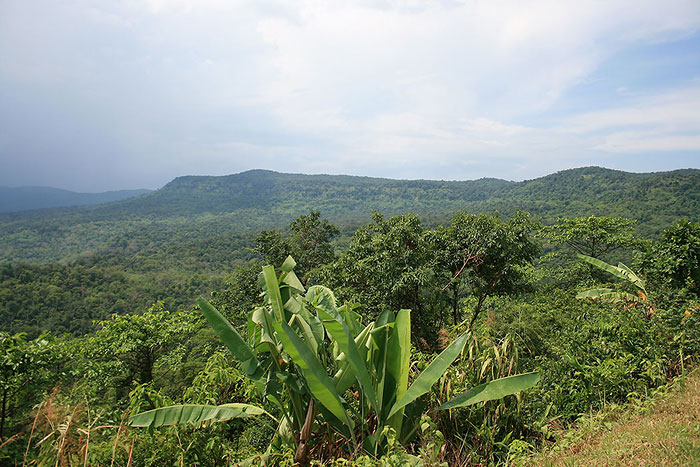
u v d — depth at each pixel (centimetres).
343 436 409
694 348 548
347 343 386
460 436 423
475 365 477
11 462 667
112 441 403
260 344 414
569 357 550
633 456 321
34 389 1109
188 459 415
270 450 415
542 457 366
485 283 1499
